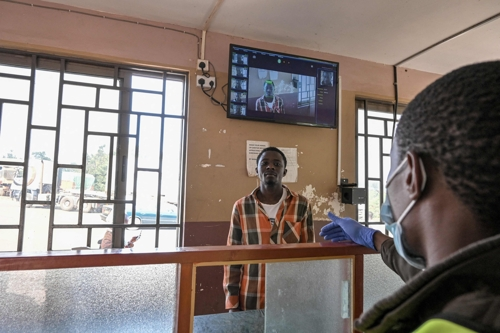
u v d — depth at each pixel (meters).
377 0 1.91
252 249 0.68
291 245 0.73
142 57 2.12
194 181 2.18
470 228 0.30
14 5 1.89
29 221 1.90
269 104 2.28
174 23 2.19
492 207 0.28
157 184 2.17
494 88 0.29
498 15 2.04
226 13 2.06
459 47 2.50
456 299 0.28
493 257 0.26
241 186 2.28
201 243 2.17
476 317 0.24
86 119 2.04
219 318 0.83
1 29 1.86
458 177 0.29
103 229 2.05
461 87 0.31
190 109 2.21
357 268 0.78
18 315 0.55
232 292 1.40
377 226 2.73
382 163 2.80
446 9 2.00
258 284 1.35
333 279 0.78
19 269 0.54
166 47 2.17
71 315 0.58
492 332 0.22
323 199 2.53
